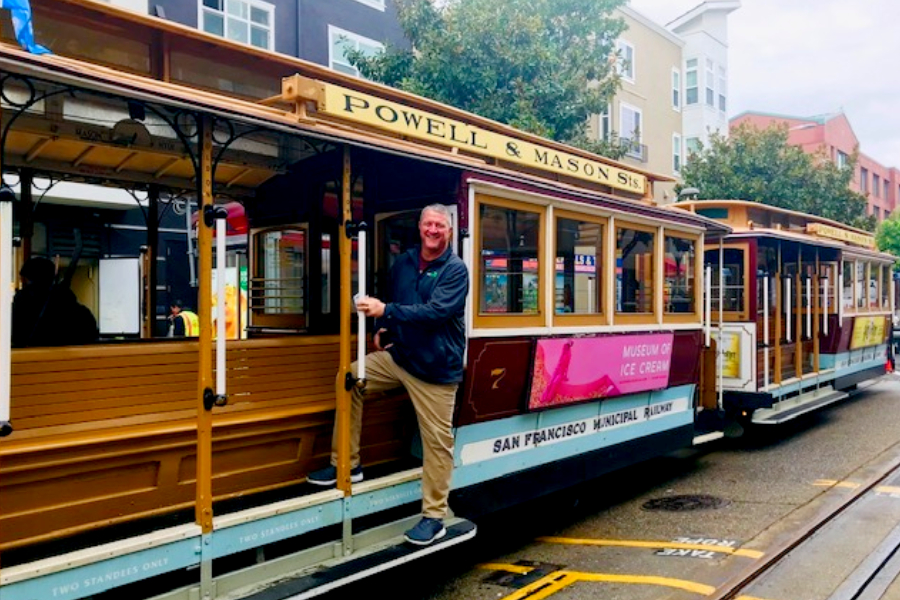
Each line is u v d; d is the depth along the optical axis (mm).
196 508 3602
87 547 3281
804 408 10117
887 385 15875
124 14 4422
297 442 4539
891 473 7945
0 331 2803
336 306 5594
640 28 24562
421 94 11906
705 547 5668
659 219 6984
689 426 7906
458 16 12297
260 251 6215
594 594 4832
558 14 13516
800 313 10547
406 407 5156
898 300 20328
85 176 5090
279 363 4727
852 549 5516
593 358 6082
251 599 3619
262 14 14414
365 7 16219
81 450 3514
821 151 21672
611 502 7152
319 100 4199
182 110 3578
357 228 4328
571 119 12844
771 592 4734
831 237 11969
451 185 4855
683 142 27203
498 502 5305
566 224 5797
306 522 4055
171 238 11617
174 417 4172
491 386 5102
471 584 5113
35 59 2910
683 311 7680
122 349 4070
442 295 4219
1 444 3404
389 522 4621
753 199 19812
